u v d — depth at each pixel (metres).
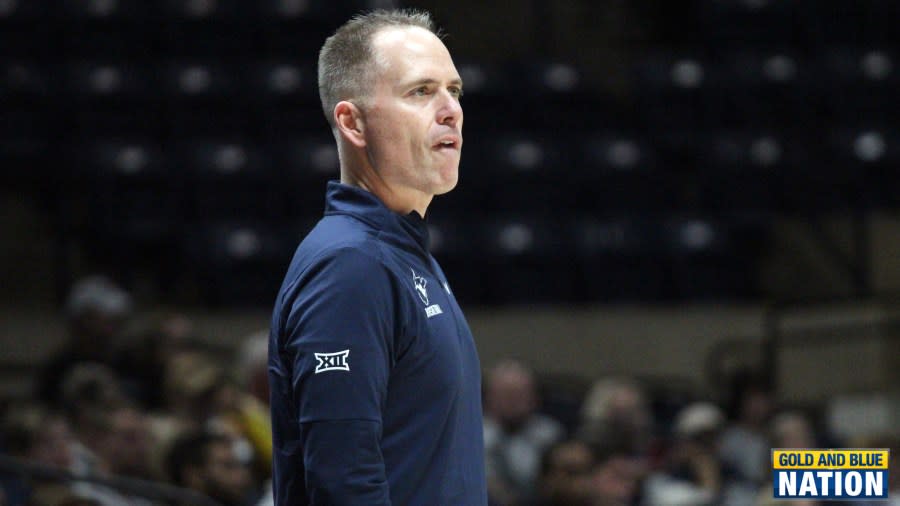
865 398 23.06
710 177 25.67
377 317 5.04
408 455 5.13
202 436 12.51
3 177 24.17
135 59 27.08
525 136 26.31
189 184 24.30
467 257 23.53
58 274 23.50
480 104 26.89
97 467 13.32
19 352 21.67
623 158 25.83
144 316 22.05
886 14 28.91
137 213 23.86
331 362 4.94
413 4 29.59
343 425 4.89
